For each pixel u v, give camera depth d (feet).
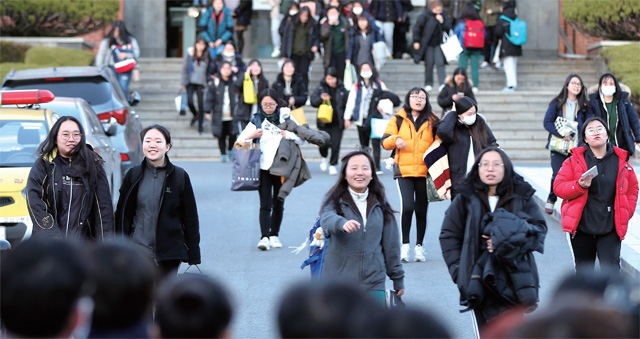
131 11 159.33
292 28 123.75
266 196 62.59
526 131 123.03
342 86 96.37
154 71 141.69
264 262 59.21
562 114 67.05
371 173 36.76
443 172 55.26
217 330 14.05
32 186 42.01
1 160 57.16
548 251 63.10
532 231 32.04
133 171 41.88
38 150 42.57
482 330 33.60
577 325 10.68
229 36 134.62
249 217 75.46
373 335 12.22
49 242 14.46
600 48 141.38
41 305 13.78
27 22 138.82
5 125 59.57
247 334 42.78
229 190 88.89
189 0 165.48
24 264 13.99
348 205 36.58
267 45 164.76
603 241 46.14
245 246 64.34
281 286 52.75
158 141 41.47
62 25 140.87
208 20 134.62
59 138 42.37
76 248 14.74
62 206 42.27
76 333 17.34
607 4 134.51
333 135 97.19
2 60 130.52
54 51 129.49
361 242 36.37
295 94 96.63
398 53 150.41
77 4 138.82
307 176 62.28
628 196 46.21
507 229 31.71
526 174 91.97
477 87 130.31
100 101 82.38
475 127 54.80
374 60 126.52
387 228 36.88
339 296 13.24
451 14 150.41
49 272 13.91
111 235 42.75
